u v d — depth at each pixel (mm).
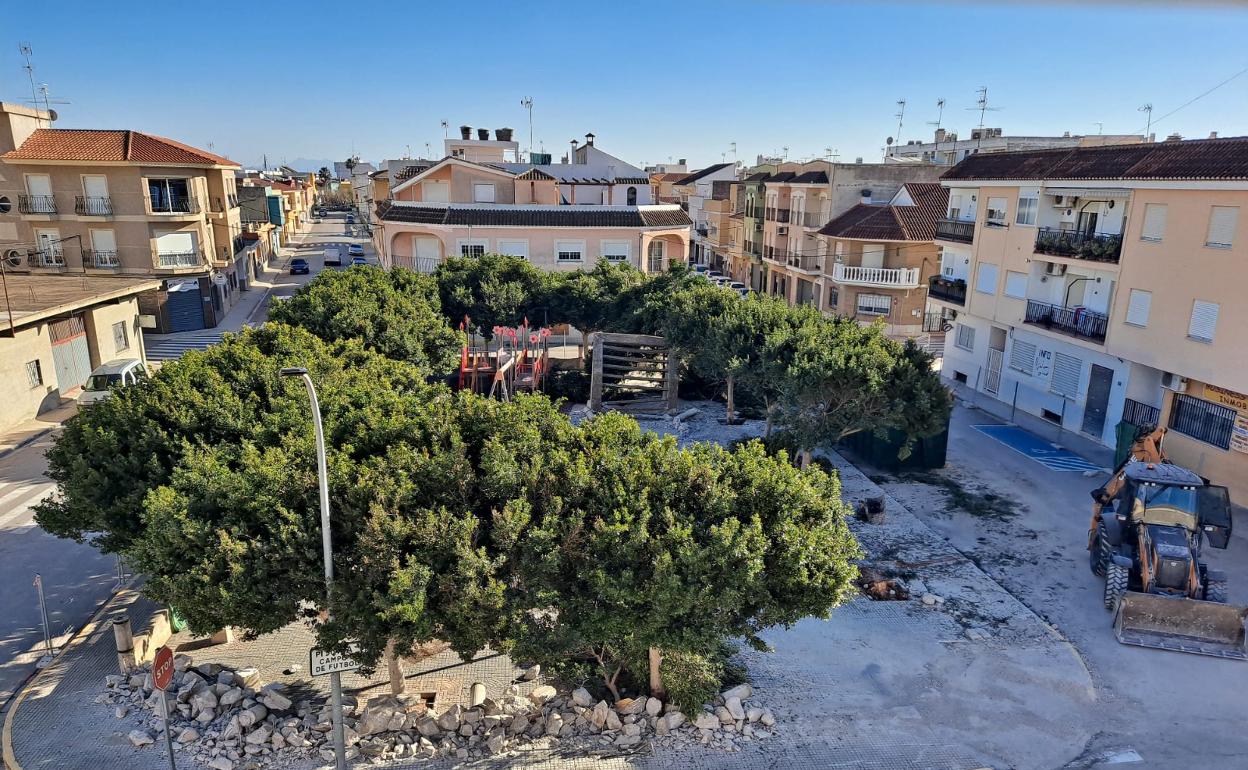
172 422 13961
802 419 19672
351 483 11000
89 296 29500
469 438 12336
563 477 11266
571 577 10656
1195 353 21266
